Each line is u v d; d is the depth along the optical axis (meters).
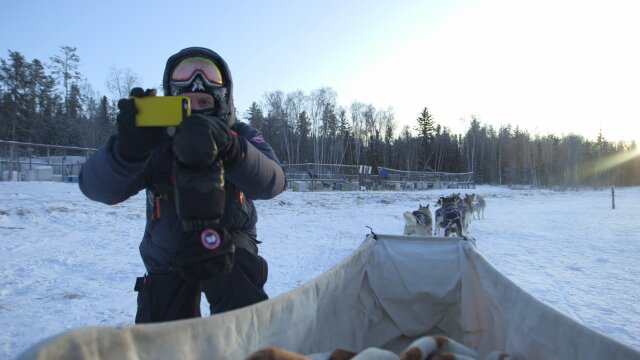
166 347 1.33
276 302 1.93
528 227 16.38
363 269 3.20
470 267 3.15
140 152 1.60
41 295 6.05
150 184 2.04
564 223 17.86
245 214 2.15
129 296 6.19
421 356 1.87
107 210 13.62
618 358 1.50
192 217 1.48
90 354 1.08
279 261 8.88
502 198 38.22
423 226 12.73
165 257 2.05
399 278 3.23
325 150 73.00
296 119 73.81
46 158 28.05
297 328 2.10
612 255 10.29
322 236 12.52
